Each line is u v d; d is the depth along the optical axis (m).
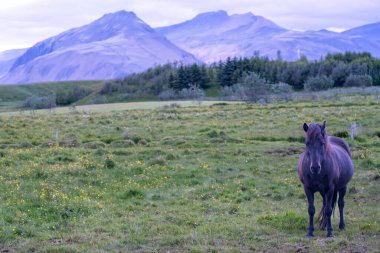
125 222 14.27
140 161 23.89
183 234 13.02
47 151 26.20
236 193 18.20
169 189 18.84
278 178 20.75
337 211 15.29
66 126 39.34
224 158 25.27
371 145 28.88
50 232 13.08
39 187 17.80
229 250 11.48
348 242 11.78
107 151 26.34
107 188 18.72
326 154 12.30
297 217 14.08
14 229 12.84
